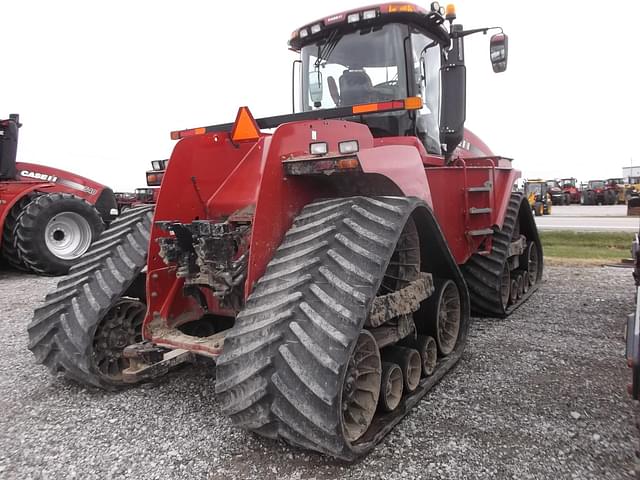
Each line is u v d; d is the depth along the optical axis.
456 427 2.79
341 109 3.39
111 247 3.50
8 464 2.50
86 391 3.33
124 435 2.74
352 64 4.24
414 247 3.17
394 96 4.07
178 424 2.85
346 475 2.34
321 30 4.29
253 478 2.33
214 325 3.68
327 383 2.18
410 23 4.07
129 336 3.48
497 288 4.89
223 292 2.72
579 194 38.84
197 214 3.32
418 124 4.18
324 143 2.67
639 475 2.22
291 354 2.25
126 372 2.97
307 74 4.50
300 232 2.69
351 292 2.36
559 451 2.53
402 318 3.08
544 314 5.21
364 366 2.69
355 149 2.56
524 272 5.98
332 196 3.15
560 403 3.07
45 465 2.48
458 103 3.90
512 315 5.20
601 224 16.08
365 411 2.65
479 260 5.02
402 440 2.65
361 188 3.10
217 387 2.37
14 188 8.18
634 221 17.19
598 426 2.78
